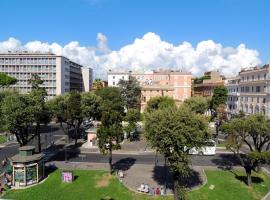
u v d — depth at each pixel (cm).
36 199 3591
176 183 3625
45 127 9694
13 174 3997
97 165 4994
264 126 4119
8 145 6638
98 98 7988
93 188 3912
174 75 13662
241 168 4866
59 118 7406
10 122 4800
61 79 14100
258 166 4622
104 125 4447
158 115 3769
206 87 14200
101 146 4447
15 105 4816
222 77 14625
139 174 4525
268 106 7831
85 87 19550
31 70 13875
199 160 5375
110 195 3712
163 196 3709
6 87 10550
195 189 3916
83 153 5931
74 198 3631
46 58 13862
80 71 18888
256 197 3719
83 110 7450
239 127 4194
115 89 10944
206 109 9956
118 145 4475
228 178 4347
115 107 8206
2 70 13800
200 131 3650
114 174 4475
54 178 4281
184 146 3656
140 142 7006
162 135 3578
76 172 4550
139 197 3672
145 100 12594
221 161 5309
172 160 3641
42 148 6397
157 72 14750
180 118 3653
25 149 4084
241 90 9962
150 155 5759
